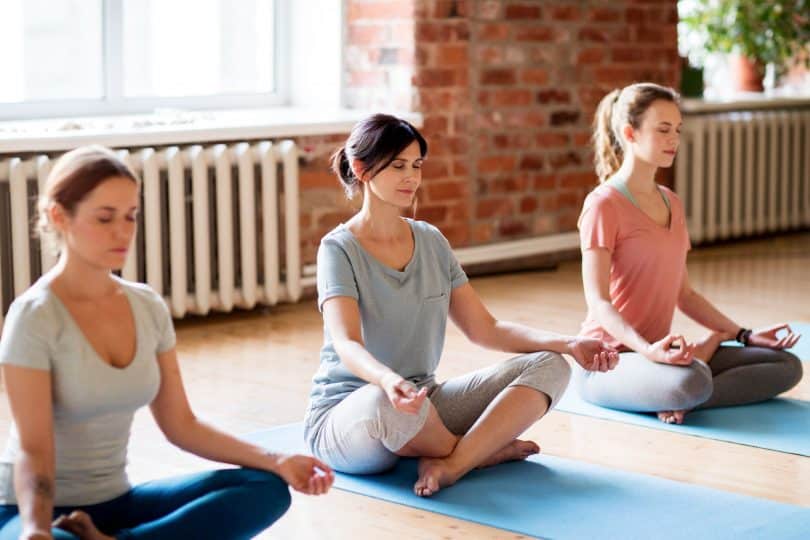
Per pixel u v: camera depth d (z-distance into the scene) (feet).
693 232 23.65
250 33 19.62
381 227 10.27
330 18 19.70
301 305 18.49
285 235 18.02
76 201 7.30
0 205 15.67
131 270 16.29
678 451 11.31
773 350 12.80
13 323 7.32
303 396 13.32
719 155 23.98
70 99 17.49
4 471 7.47
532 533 9.16
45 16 17.15
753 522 9.41
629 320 12.52
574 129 21.79
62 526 7.14
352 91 19.83
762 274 21.21
